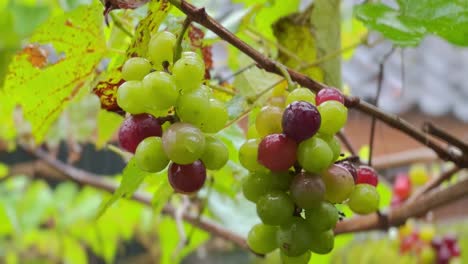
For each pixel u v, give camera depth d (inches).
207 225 29.4
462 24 20.3
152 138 17.3
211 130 17.7
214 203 29.5
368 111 20.2
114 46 23.2
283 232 17.7
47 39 21.3
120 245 69.1
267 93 22.5
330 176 17.7
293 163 17.2
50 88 22.2
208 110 17.5
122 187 19.1
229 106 20.2
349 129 56.7
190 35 21.1
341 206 25.5
